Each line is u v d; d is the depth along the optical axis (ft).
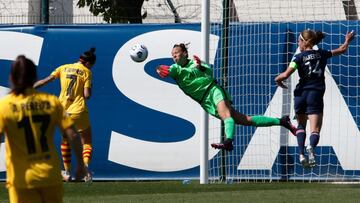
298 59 99.81
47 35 117.50
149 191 102.73
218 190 101.40
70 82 107.55
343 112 112.06
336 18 144.46
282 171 113.70
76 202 86.89
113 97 116.37
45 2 121.29
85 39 116.88
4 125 52.08
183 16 172.45
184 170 115.34
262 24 114.62
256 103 115.14
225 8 116.06
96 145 116.37
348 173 112.16
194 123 114.93
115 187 107.96
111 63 116.47
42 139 52.47
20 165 52.08
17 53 117.60
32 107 52.42
